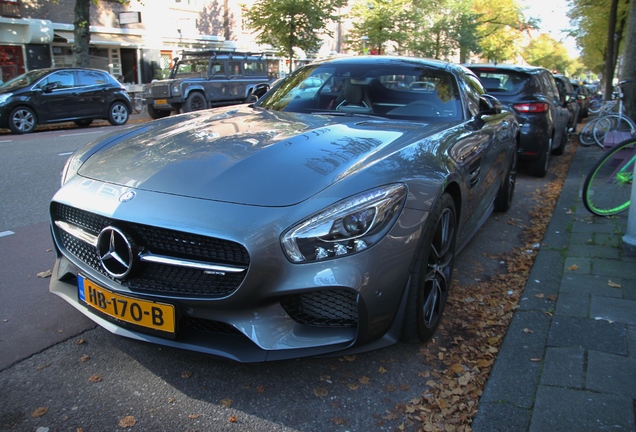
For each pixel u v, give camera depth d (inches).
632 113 374.3
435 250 109.9
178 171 98.0
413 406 92.5
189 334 92.0
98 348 108.2
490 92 300.0
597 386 96.0
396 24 1155.9
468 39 1305.4
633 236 162.4
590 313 124.0
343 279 86.7
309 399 94.3
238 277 86.8
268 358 87.5
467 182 127.3
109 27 942.4
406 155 106.5
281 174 95.3
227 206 88.7
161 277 91.8
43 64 849.5
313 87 159.5
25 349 106.7
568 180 290.2
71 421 85.9
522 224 207.3
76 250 103.9
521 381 99.1
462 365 105.7
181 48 1084.5
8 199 228.4
